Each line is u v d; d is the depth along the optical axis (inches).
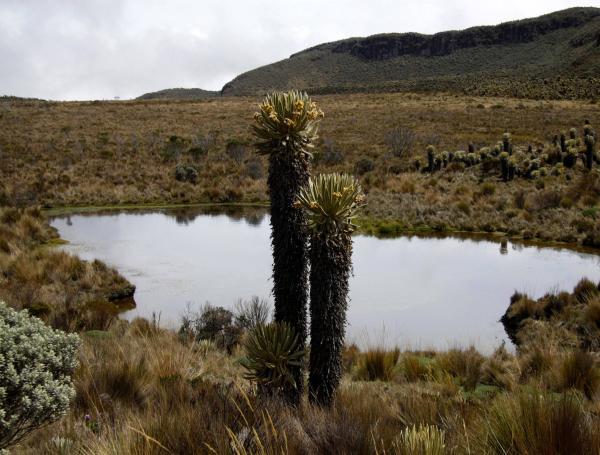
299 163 140.6
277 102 140.6
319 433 106.9
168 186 1194.6
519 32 6348.4
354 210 138.3
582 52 4591.5
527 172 1021.2
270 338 145.1
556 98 2842.0
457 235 796.6
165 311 443.8
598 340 339.3
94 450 107.2
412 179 1115.3
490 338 384.8
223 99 3486.7
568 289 497.0
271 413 116.5
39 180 1161.4
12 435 110.1
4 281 450.3
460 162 1167.0
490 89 3319.4
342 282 140.6
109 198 1110.4
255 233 804.0
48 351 119.9
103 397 165.8
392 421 144.9
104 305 387.9
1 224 698.8
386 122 2046.0
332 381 144.4
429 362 300.8
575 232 736.3
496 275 559.2
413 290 509.0
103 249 681.6
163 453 97.6
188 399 153.0
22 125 1946.4
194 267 592.7
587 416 104.5
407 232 823.1
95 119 2187.5
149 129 1961.1
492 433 103.4
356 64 7381.9
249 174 1301.7
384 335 390.9
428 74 6496.1
